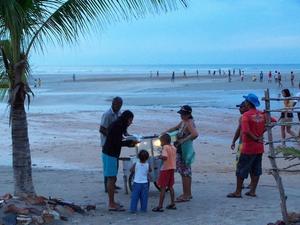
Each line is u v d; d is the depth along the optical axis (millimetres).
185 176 12188
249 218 10859
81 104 43656
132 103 44344
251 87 72125
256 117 12180
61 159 18250
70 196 12719
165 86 76875
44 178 15070
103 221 10773
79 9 10344
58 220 10562
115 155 11430
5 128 26547
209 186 13812
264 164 16953
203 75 142500
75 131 25266
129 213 11328
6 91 11445
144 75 144875
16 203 10648
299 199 12344
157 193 12961
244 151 12305
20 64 10633
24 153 11094
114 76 136000
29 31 10586
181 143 12133
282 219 10453
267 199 12336
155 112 34906
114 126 11344
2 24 10391
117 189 13344
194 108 37781
